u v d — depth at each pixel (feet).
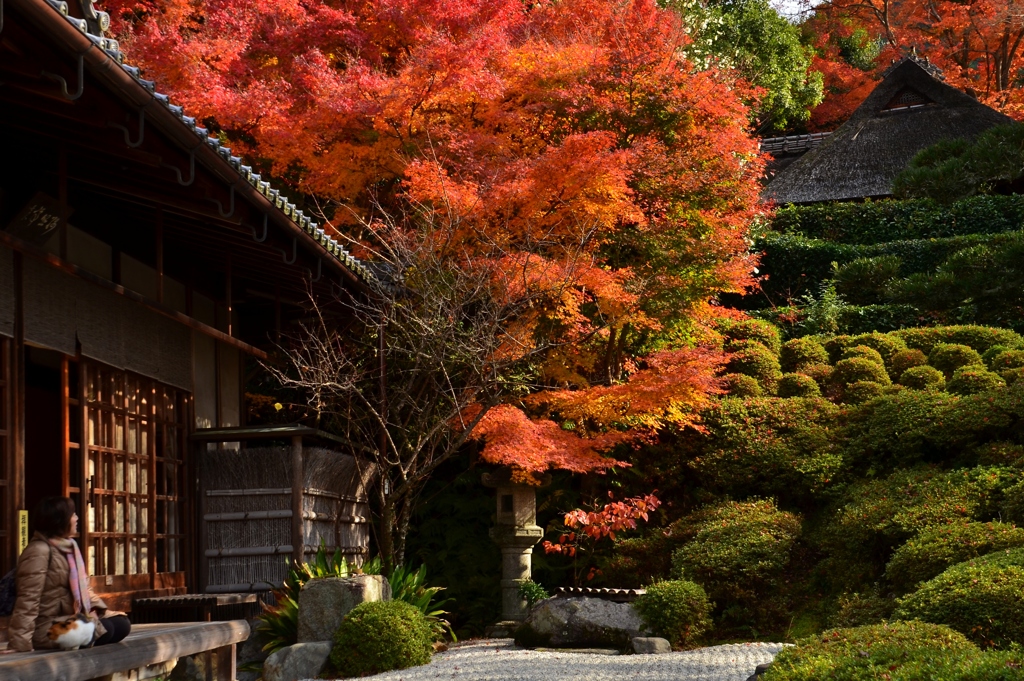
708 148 40.42
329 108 38.11
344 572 30.27
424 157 38.34
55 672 15.21
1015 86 115.34
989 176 72.08
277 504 32.58
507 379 37.96
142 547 29.07
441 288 35.32
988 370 44.27
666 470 41.50
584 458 35.40
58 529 17.12
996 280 54.49
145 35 40.68
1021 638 20.36
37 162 24.36
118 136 21.01
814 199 78.48
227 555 32.58
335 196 41.34
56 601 16.85
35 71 17.38
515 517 36.47
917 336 49.83
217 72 41.98
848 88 115.44
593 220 36.01
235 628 23.67
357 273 32.71
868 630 18.11
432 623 32.55
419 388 37.88
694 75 41.91
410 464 33.81
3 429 21.89
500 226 35.94
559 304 37.55
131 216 29.66
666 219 39.52
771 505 37.78
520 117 39.04
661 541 38.55
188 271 34.06
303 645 26.86
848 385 44.11
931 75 84.99
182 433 32.73
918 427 36.83
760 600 32.96
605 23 43.57
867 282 61.72
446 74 38.27
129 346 29.09
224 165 21.93
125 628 18.35
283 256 28.55
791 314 57.82
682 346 43.37
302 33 44.47
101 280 23.72
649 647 29.25
